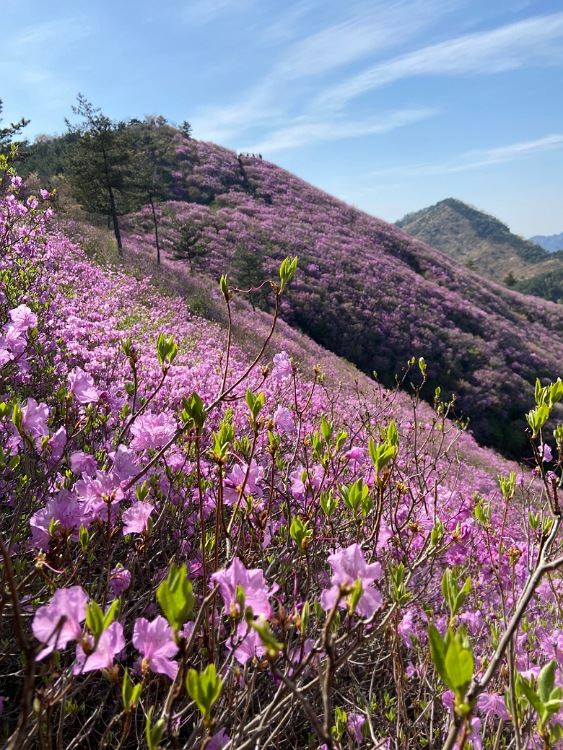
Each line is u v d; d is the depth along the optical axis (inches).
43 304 252.8
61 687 55.9
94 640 37.8
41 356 182.7
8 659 85.3
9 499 106.3
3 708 78.7
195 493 108.0
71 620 38.7
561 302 3814.0
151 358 255.3
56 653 53.7
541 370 1343.5
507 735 87.7
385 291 1337.4
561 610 96.3
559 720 43.3
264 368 86.9
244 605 42.8
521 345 1412.4
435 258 1774.1
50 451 95.4
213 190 1611.7
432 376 1143.0
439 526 86.3
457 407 1104.2
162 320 495.8
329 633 39.4
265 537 85.0
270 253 1289.4
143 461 105.3
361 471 127.5
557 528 56.4
